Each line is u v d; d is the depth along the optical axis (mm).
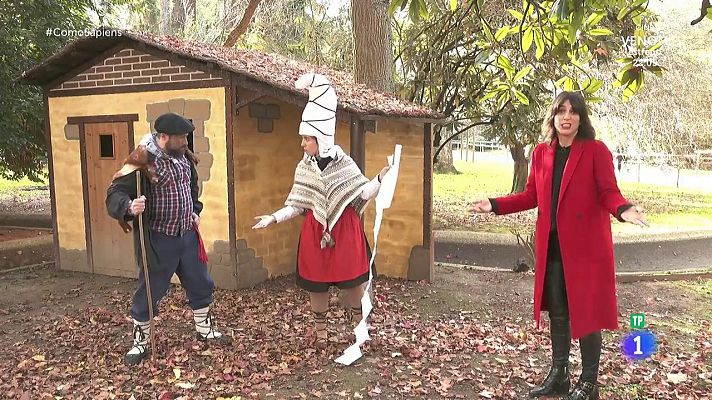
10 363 4621
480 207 3996
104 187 7527
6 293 6734
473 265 8812
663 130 14953
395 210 7480
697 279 7535
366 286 4656
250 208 6922
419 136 7258
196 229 4891
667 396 3992
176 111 6863
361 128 6215
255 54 8281
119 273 7559
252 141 6898
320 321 4863
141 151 4406
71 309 6102
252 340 5086
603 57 8969
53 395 4016
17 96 9938
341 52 15195
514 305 6387
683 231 10516
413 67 10430
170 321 5613
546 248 3719
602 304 3637
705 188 18453
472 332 5379
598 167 3574
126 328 5449
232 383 4211
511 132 9648
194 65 6691
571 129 3621
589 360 3775
